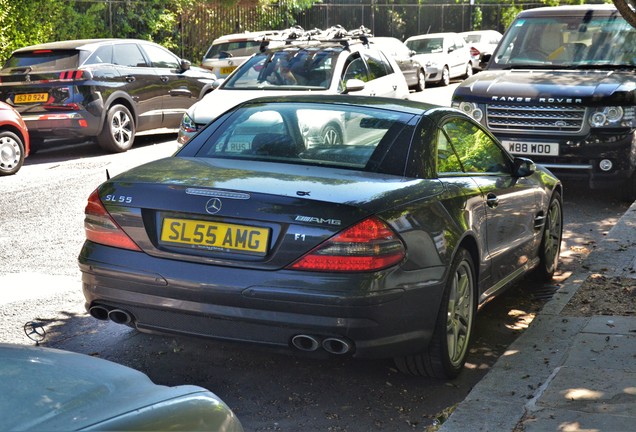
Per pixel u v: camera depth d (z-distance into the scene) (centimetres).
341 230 436
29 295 680
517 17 1214
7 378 241
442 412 466
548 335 568
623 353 525
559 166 1020
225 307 449
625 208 1034
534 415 440
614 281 690
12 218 969
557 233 746
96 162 1413
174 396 249
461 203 517
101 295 483
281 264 441
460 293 517
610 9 1180
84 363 266
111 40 1558
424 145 521
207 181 473
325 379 516
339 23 3512
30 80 1455
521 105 1027
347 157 512
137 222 471
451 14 4025
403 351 466
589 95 1003
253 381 511
